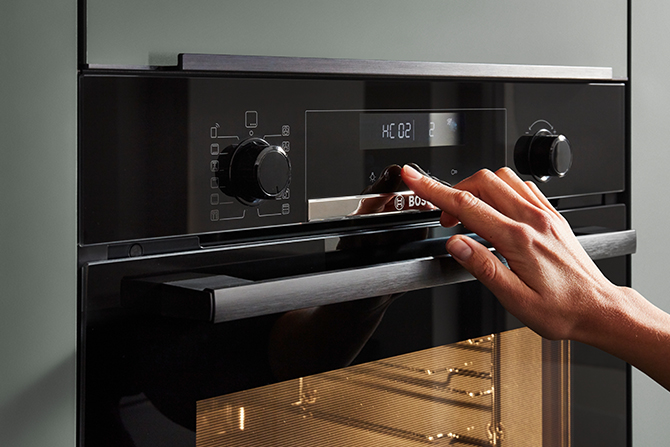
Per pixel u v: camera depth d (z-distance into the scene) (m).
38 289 0.47
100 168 0.48
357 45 0.61
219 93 0.53
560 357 0.81
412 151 0.65
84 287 0.49
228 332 0.55
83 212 0.48
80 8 0.47
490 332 0.72
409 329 0.66
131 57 0.49
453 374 0.71
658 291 0.91
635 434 0.88
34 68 0.46
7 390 0.46
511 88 0.72
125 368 0.50
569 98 0.78
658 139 0.88
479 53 0.70
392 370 0.66
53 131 0.47
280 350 0.57
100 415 0.50
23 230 0.46
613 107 0.83
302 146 0.58
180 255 0.53
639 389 0.88
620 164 0.84
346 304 0.61
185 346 0.53
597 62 0.81
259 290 0.49
